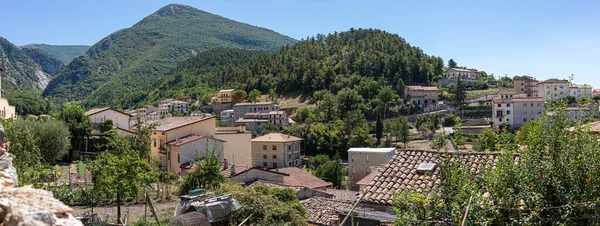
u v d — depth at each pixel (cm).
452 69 16475
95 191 2770
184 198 1923
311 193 3497
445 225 1039
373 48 17950
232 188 2622
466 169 1193
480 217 979
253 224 1905
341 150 9625
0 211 454
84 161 4875
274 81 17112
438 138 1373
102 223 1955
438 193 1127
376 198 1423
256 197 2116
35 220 433
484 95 14175
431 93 13750
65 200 2644
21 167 1909
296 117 13612
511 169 1075
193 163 4281
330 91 15088
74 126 5091
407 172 1542
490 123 10469
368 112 12531
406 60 15950
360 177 4669
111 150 4419
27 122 3978
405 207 1104
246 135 5809
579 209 979
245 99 16225
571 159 1042
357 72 15900
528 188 1020
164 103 16888
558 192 1011
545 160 1086
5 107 5256
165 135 4872
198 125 5156
